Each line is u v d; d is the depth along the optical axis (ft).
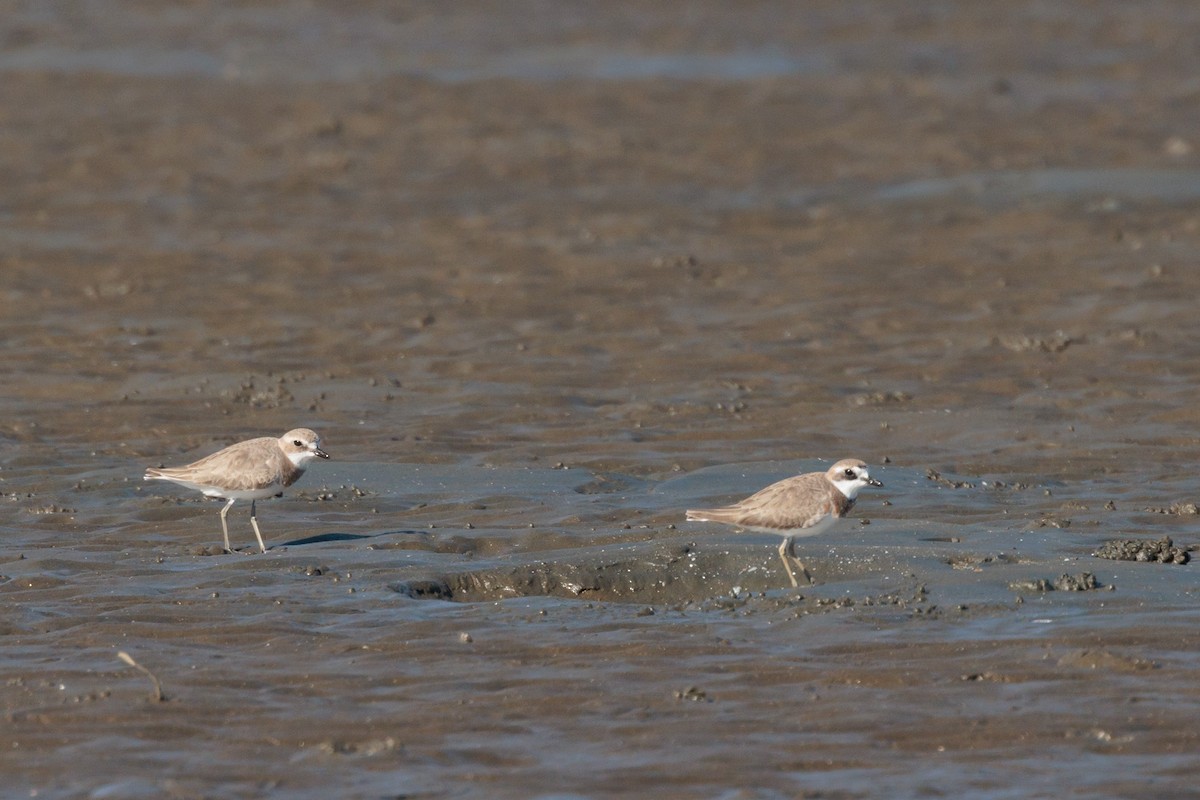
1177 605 37.42
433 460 54.08
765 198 101.09
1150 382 63.05
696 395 62.39
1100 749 29.58
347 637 36.14
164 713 31.65
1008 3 181.16
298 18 174.19
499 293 79.15
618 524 46.09
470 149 115.14
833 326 72.38
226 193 102.37
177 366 67.00
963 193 99.96
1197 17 171.32
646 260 85.92
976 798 27.71
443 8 180.04
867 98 132.87
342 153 112.88
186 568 41.75
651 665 34.24
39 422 58.95
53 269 84.07
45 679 33.50
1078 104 128.77
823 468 51.85
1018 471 52.37
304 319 74.49
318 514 47.70
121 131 119.55
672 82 139.44
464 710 31.86
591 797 28.02
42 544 44.62
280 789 28.37
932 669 33.65
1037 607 37.55
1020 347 68.23
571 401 61.62
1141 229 90.33
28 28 166.71
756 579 41.27
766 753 29.71
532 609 38.37
